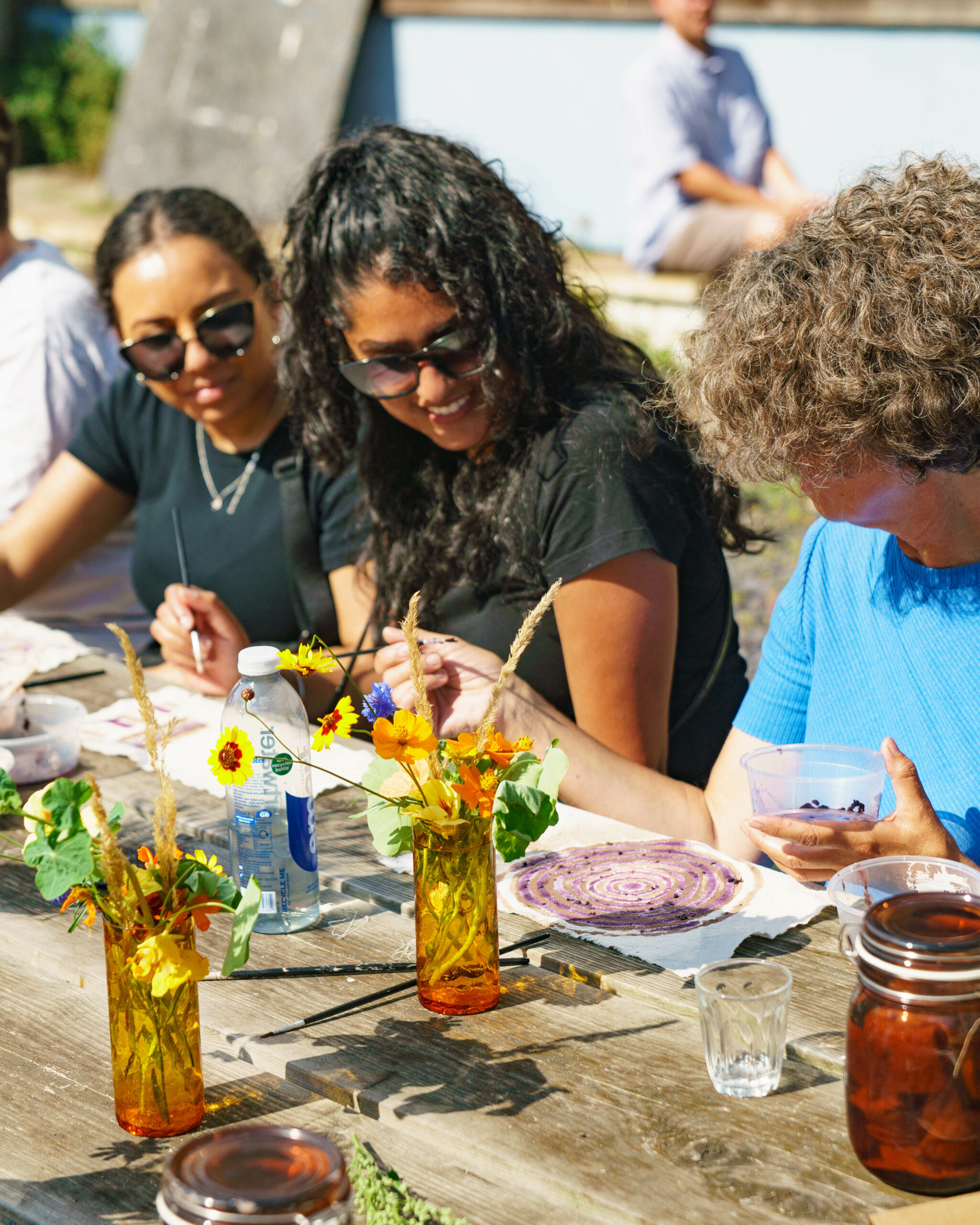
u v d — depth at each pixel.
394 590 2.47
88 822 1.23
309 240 2.20
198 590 2.54
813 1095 1.26
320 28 9.30
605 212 8.29
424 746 1.32
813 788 1.57
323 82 9.27
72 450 3.10
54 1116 1.28
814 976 1.45
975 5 6.68
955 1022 1.07
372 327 2.15
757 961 1.28
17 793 1.23
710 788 2.05
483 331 2.12
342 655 1.99
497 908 1.64
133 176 10.25
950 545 1.68
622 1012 1.41
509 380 2.19
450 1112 1.24
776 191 6.72
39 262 3.36
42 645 2.78
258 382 2.81
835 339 1.38
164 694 2.47
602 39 8.04
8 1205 1.16
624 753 2.24
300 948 1.57
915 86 7.00
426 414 2.24
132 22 11.56
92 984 1.52
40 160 11.64
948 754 1.74
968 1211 1.06
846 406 1.39
